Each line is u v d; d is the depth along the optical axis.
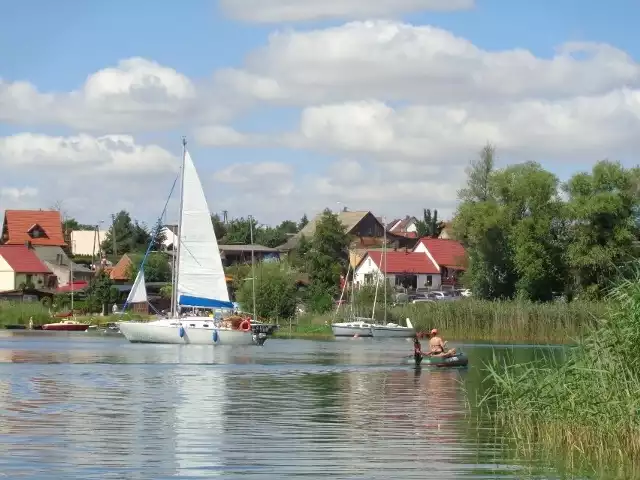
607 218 103.25
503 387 29.62
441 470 22.34
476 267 110.94
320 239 133.38
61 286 139.12
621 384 25.69
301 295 118.56
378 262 144.62
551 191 107.31
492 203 108.19
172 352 66.00
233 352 67.12
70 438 25.98
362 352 69.31
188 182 76.94
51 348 69.38
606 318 26.92
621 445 24.44
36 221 153.50
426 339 90.25
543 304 87.44
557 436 25.94
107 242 184.62
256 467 22.31
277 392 39.62
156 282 140.12
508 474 22.05
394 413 32.47
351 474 21.72
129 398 36.50
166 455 23.61
